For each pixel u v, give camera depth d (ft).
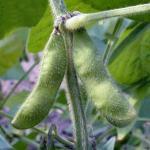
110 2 0.97
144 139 1.28
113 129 1.20
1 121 1.42
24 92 1.47
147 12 0.64
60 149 1.09
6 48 1.58
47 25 1.07
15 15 1.05
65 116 1.37
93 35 1.34
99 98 0.66
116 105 0.65
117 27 1.13
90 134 0.78
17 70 1.56
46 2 1.03
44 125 1.37
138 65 1.18
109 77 0.68
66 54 0.70
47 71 0.69
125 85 1.22
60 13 0.71
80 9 1.03
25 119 0.70
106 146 0.99
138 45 1.13
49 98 0.70
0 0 1.02
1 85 1.61
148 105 1.26
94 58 0.68
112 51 1.16
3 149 0.97
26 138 1.26
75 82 0.70
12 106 1.45
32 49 1.11
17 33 1.59
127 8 0.65
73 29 0.69
